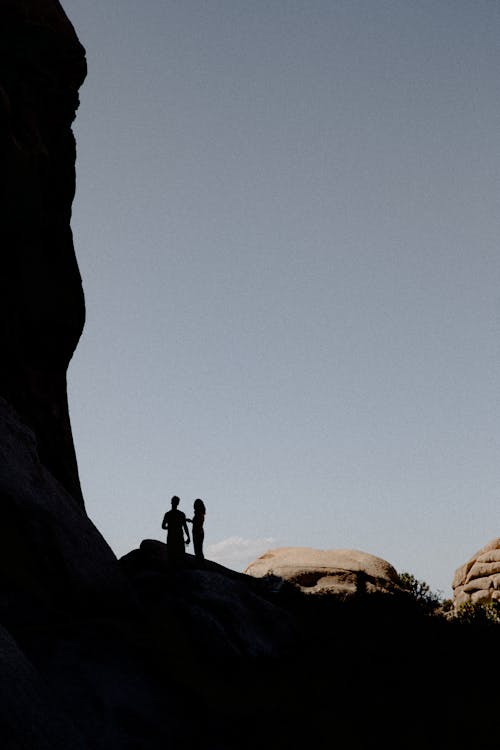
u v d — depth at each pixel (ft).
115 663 30.86
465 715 29.40
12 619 30.17
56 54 67.31
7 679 21.02
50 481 41.52
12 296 60.49
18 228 61.46
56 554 35.53
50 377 65.16
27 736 19.36
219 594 44.16
